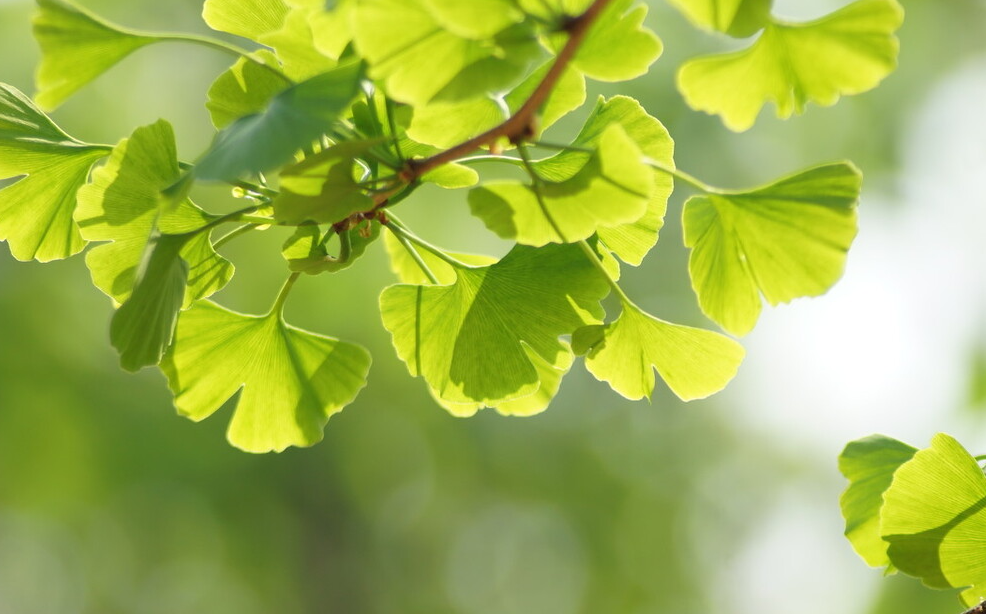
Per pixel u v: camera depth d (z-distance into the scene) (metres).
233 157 1.15
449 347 1.26
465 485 6.14
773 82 1.16
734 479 6.91
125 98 4.47
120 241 1.24
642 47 1.15
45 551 6.45
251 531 5.65
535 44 1.13
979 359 4.55
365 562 6.00
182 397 1.28
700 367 1.24
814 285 1.19
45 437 4.50
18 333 4.36
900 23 1.14
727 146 4.68
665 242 5.03
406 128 1.18
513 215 1.17
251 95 1.22
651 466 6.45
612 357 1.25
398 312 1.26
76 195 1.25
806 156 4.88
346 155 1.16
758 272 1.20
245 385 1.29
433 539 6.41
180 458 4.68
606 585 6.91
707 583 7.24
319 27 1.16
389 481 5.68
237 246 4.23
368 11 1.13
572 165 1.24
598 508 6.43
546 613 7.37
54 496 4.73
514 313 1.25
